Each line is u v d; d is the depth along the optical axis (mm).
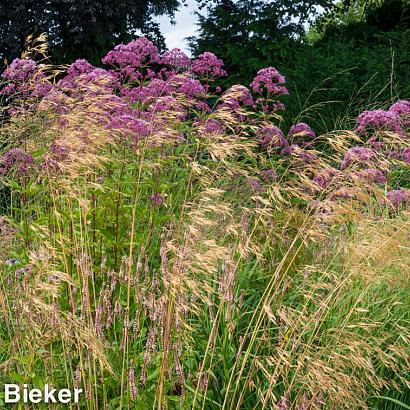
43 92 4797
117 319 3789
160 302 3119
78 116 3709
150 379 3184
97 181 4438
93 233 4051
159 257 4559
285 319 3270
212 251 2955
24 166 4301
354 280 4211
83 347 3299
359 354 3264
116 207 4008
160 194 4793
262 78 7281
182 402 3035
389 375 3869
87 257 3455
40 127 4227
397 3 16344
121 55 6664
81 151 3654
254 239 4652
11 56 16562
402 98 9961
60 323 2916
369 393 3697
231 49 15148
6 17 16562
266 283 4516
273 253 4719
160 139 3797
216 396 3525
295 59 14914
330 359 3480
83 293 3236
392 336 3980
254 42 15016
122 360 3232
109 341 3613
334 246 4543
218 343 3742
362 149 3885
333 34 16203
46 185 4195
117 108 5125
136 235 4211
